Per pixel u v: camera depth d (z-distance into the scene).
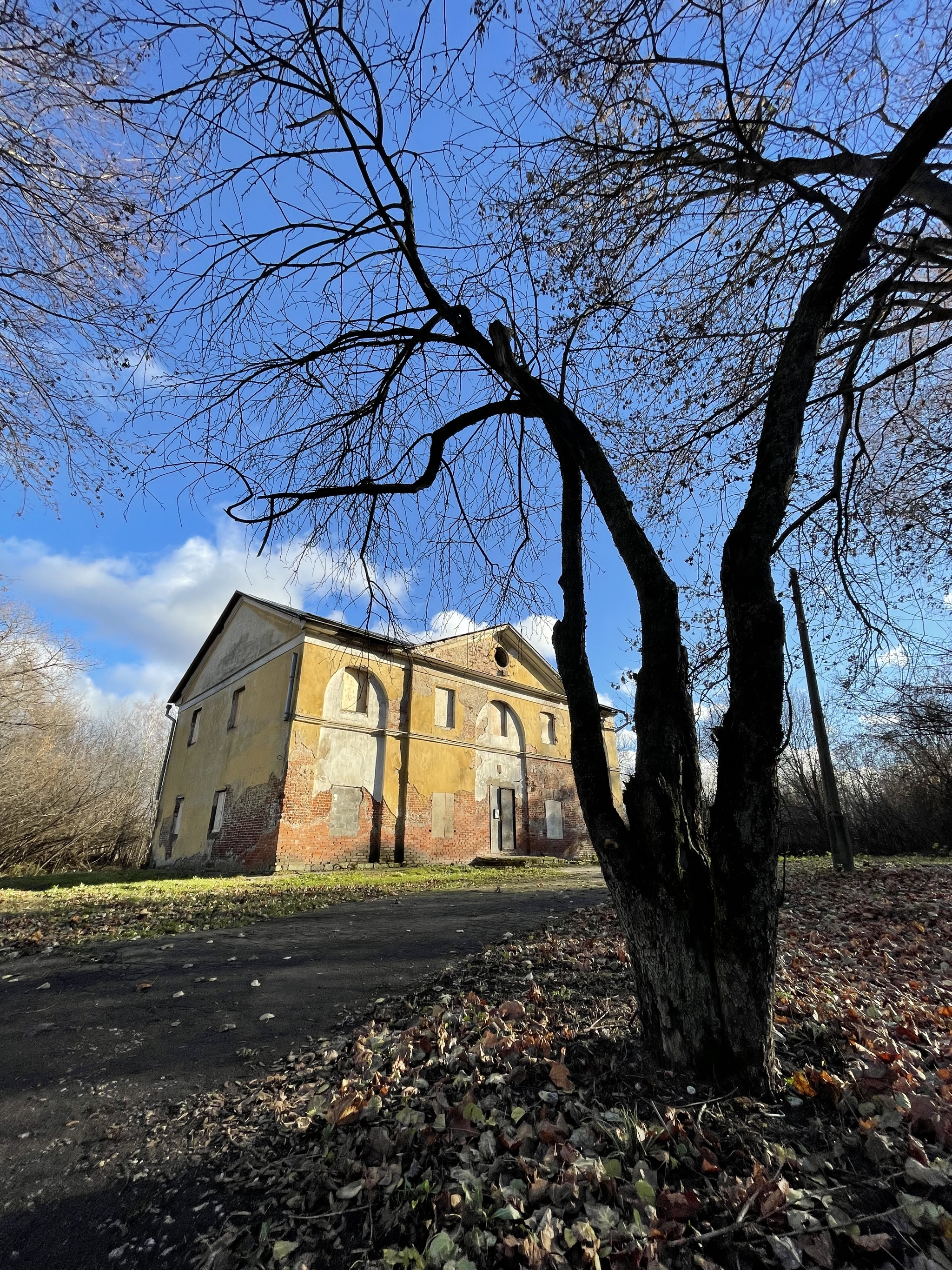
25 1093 3.48
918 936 6.37
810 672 12.15
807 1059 2.98
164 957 6.46
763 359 6.32
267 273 4.34
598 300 5.52
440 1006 4.36
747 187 5.04
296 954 6.44
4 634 17.81
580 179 4.87
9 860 22.80
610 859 3.04
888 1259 1.87
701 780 3.12
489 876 15.47
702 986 2.76
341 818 17.41
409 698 20.00
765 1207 2.04
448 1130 2.62
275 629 19.44
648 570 3.37
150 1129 3.06
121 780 29.45
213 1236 2.25
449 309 4.46
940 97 2.78
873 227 3.06
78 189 4.52
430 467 4.75
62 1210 2.46
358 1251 2.08
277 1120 3.01
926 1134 2.41
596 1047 3.23
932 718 13.59
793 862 16.05
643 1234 1.98
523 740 23.59
